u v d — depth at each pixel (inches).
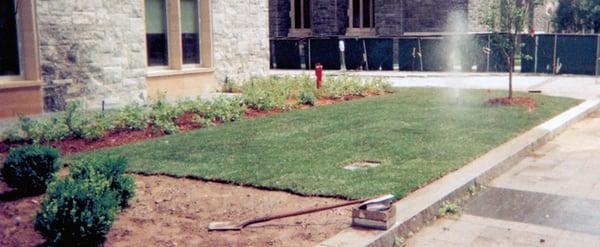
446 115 498.6
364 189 268.5
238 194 271.6
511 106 554.6
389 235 218.2
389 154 346.3
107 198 210.4
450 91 703.1
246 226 227.1
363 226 223.3
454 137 398.0
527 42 956.0
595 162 355.3
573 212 260.4
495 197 283.7
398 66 1100.5
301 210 230.8
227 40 713.6
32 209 250.8
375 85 699.4
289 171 306.0
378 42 1101.7
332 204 251.8
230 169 312.7
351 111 525.0
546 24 1304.1
